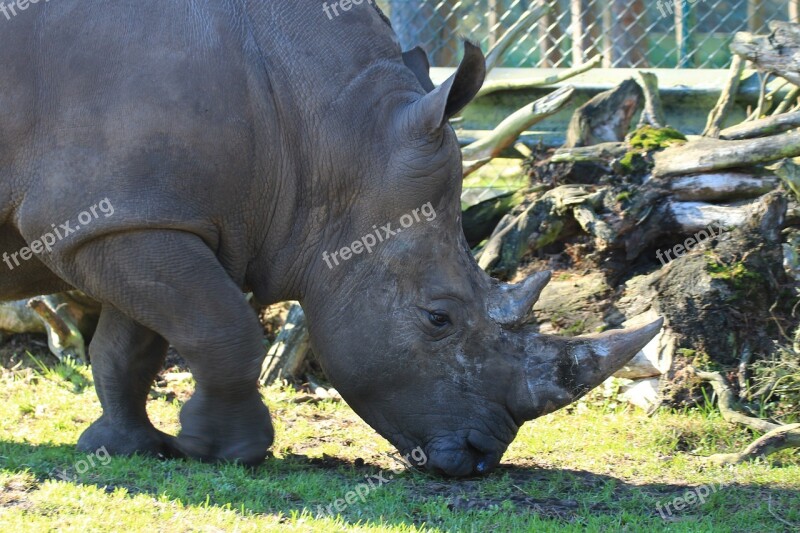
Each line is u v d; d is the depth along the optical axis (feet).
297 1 44.45
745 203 62.08
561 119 77.77
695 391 56.75
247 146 42.55
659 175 63.31
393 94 44.39
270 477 43.86
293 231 44.52
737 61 69.97
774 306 57.93
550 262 66.03
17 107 41.29
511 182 80.02
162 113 40.98
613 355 43.91
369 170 43.70
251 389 44.19
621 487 45.14
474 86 42.22
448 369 44.14
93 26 41.60
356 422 57.21
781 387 54.65
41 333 68.95
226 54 42.42
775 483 45.47
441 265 43.98
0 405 56.95
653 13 86.74
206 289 41.98
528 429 54.34
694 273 58.34
